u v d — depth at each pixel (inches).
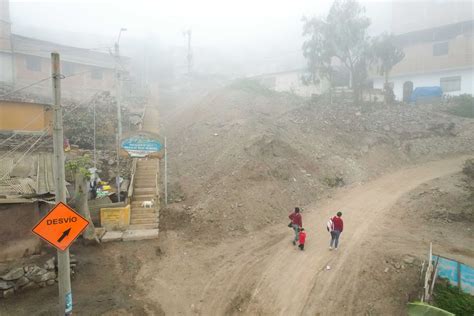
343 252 544.7
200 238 605.6
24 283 429.4
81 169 624.7
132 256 540.4
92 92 1508.4
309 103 1214.3
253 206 685.9
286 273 494.0
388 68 1206.3
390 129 1094.4
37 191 566.3
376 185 841.5
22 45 1403.8
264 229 645.3
